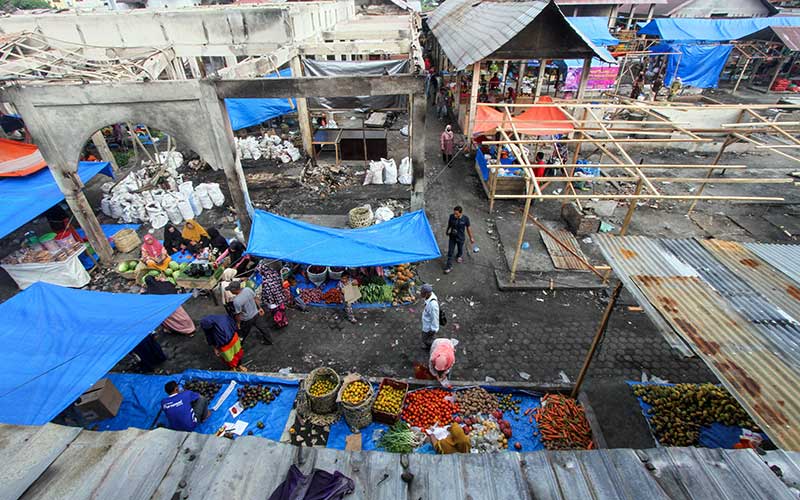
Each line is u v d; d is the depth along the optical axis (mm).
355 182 15539
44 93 9164
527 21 14641
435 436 6652
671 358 8359
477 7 22547
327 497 2242
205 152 10227
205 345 8914
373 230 9984
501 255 11469
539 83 19844
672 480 2328
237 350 8062
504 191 14039
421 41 32875
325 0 27281
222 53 16516
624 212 13336
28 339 6051
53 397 5242
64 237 10797
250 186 15141
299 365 8367
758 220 12906
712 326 4484
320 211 13648
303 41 17062
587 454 2512
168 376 7984
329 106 16297
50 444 2439
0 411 5000
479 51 16359
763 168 15828
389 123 20812
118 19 16203
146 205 12961
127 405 7477
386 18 27516
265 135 18266
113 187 13664
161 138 19422
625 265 5562
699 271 5391
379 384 7703
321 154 17922
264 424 7133
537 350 8602
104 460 2367
